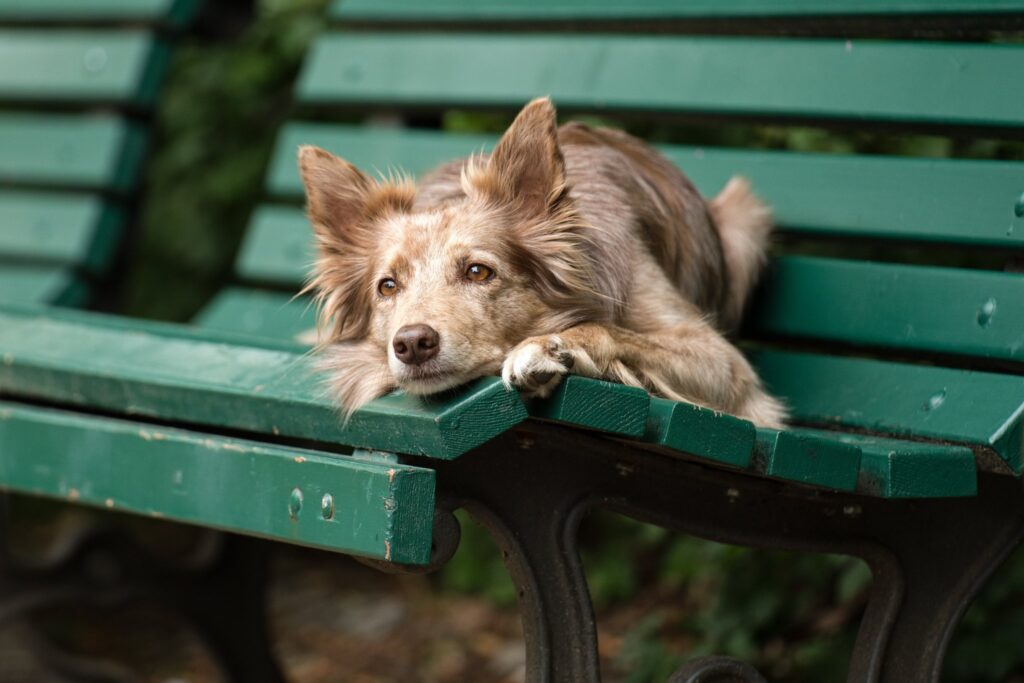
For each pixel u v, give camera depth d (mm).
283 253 6477
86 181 7273
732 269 5121
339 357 4309
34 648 7148
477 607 8500
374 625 8297
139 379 4559
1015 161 4551
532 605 3725
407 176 4742
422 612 8492
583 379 3416
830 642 6422
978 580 4059
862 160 4930
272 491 3850
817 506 4145
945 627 4066
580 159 4691
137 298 10016
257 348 4680
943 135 4773
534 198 4238
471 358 3928
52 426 4738
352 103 6512
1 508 6594
